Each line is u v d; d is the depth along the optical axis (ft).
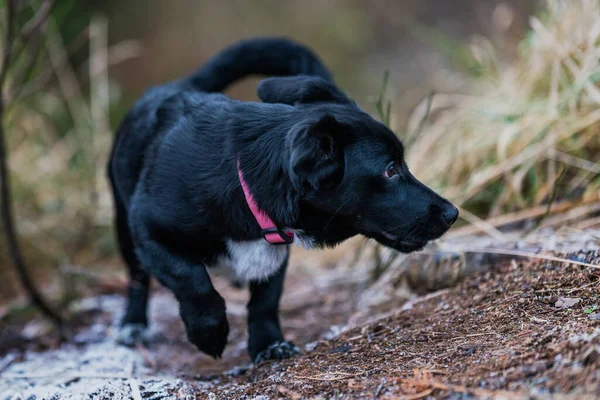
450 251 15.52
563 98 18.34
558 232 15.26
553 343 9.86
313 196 11.77
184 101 13.67
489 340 10.96
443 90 29.12
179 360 15.80
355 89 43.96
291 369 12.06
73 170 26.86
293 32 49.39
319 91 13.07
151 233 12.95
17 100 21.29
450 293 14.35
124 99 43.29
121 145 15.19
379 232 12.59
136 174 14.20
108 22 46.03
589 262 12.76
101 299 20.26
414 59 45.47
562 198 17.58
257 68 17.13
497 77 20.95
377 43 49.06
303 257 21.98
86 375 13.78
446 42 25.68
